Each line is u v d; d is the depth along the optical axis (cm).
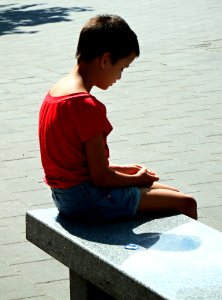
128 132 991
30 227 519
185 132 987
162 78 1279
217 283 416
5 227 719
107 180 488
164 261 441
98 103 481
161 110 1090
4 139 980
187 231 480
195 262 439
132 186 503
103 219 498
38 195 792
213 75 1289
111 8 2088
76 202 493
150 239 470
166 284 414
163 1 2175
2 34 1781
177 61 1401
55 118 486
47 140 493
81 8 2112
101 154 482
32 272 634
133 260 443
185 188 800
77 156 487
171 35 1655
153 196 501
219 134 975
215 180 821
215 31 1680
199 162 876
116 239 471
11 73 1353
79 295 509
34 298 591
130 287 427
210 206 754
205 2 2127
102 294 503
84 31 483
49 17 1992
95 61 483
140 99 1153
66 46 1588
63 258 486
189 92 1185
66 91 485
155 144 942
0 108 1129
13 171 863
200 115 1061
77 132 480
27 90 1230
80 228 489
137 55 495
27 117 1078
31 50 1565
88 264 461
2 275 629
